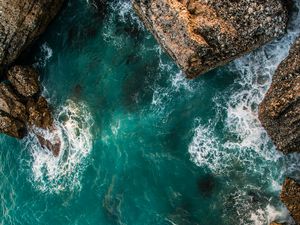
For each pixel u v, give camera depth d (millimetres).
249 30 21375
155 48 25250
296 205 20922
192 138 23891
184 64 21609
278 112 20859
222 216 22859
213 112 23594
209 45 21328
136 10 23703
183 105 24359
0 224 28484
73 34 27922
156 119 24906
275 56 22422
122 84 26109
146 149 24922
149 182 24625
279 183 22047
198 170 23625
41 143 27766
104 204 25531
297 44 21141
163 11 21594
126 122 25625
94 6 27344
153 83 25188
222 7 21406
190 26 21156
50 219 26812
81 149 26562
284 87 21016
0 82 28359
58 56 28219
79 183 26375
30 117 27672
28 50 28578
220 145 23234
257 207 22266
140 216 24500
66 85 27656
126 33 26234
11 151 28906
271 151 22266
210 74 23828
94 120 26516
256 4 21188
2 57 27375
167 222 23891
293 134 20812
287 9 21484
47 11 27281
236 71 23234
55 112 27578
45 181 27391
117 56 26484
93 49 27250
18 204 28031
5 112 27953
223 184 23031
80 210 26094
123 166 25344
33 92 27781
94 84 26891
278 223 21391
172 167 24219
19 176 28359
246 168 22688
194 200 23562
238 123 22969
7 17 26250
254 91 22766
